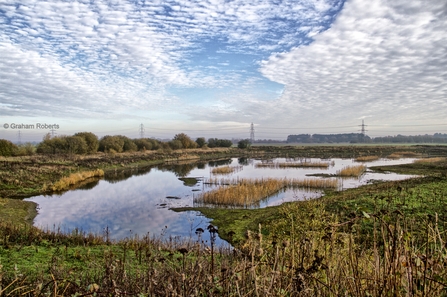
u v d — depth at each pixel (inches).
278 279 117.7
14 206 824.3
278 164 2046.0
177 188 1160.2
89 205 879.7
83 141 2237.9
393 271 96.0
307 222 277.7
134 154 2529.5
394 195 551.8
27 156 1847.9
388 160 2404.0
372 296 101.3
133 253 351.3
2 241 378.3
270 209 736.3
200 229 131.0
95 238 441.1
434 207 479.8
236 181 1254.9
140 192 1081.4
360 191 813.2
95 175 1510.8
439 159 2117.4
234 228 597.0
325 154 3127.5
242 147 3993.6
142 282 157.5
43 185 1110.4
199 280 125.0
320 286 117.6
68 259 319.6
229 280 122.9
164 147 3299.7
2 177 1121.4
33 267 283.7
